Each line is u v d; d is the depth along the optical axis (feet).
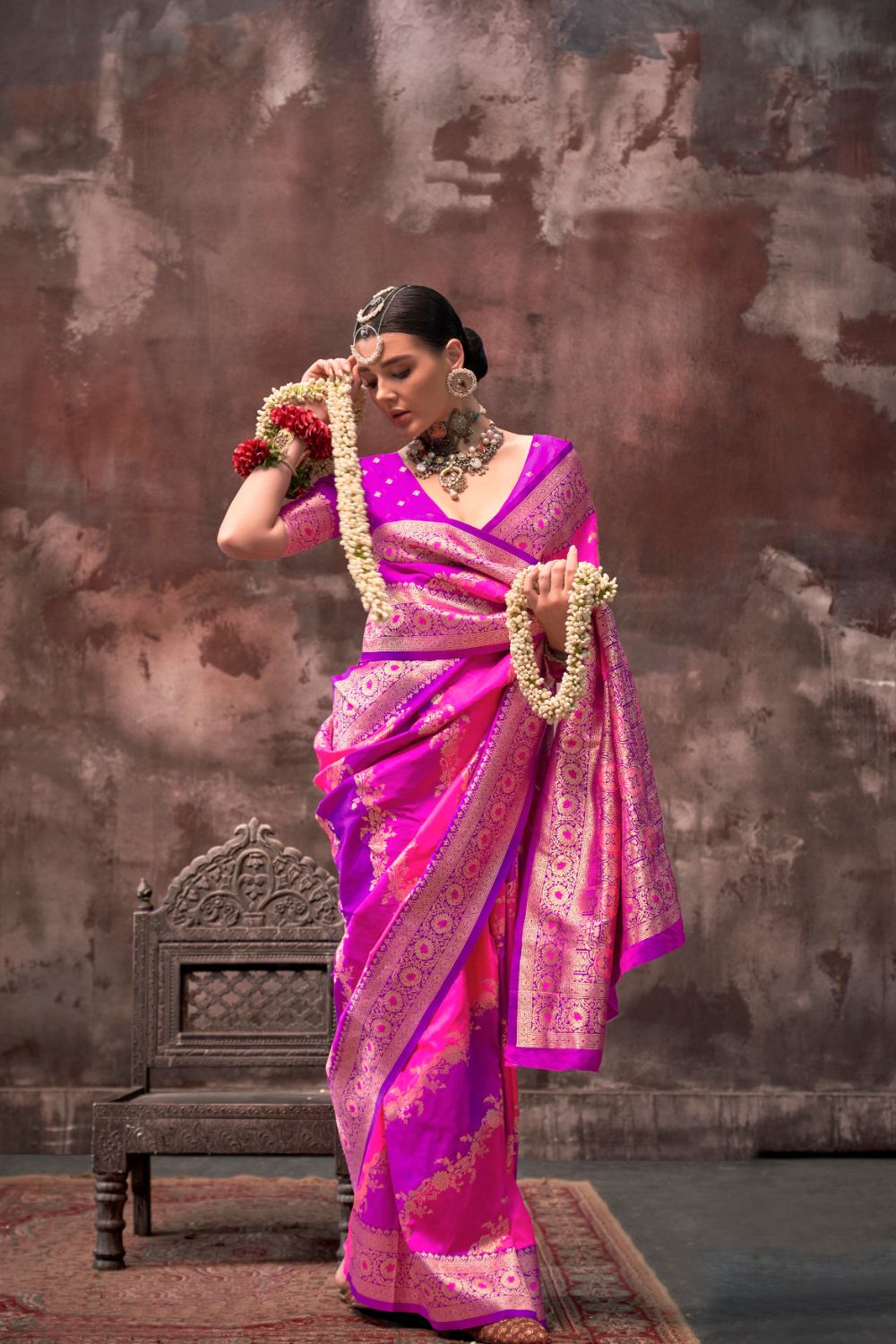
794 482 14.78
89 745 14.51
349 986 8.78
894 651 14.62
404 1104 8.19
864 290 14.89
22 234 14.93
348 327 14.85
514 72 15.02
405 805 8.67
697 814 14.40
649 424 14.80
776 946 14.25
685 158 14.97
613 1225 10.91
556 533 9.02
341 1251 9.56
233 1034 10.91
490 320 14.87
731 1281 9.37
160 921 11.00
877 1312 8.64
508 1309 7.82
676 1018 14.15
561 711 8.39
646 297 14.87
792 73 15.06
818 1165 13.52
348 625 14.65
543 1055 8.34
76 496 14.75
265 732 14.56
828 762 14.49
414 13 15.05
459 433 9.08
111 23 15.08
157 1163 13.30
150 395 14.84
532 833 8.80
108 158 14.98
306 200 14.93
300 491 9.18
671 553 14.69
